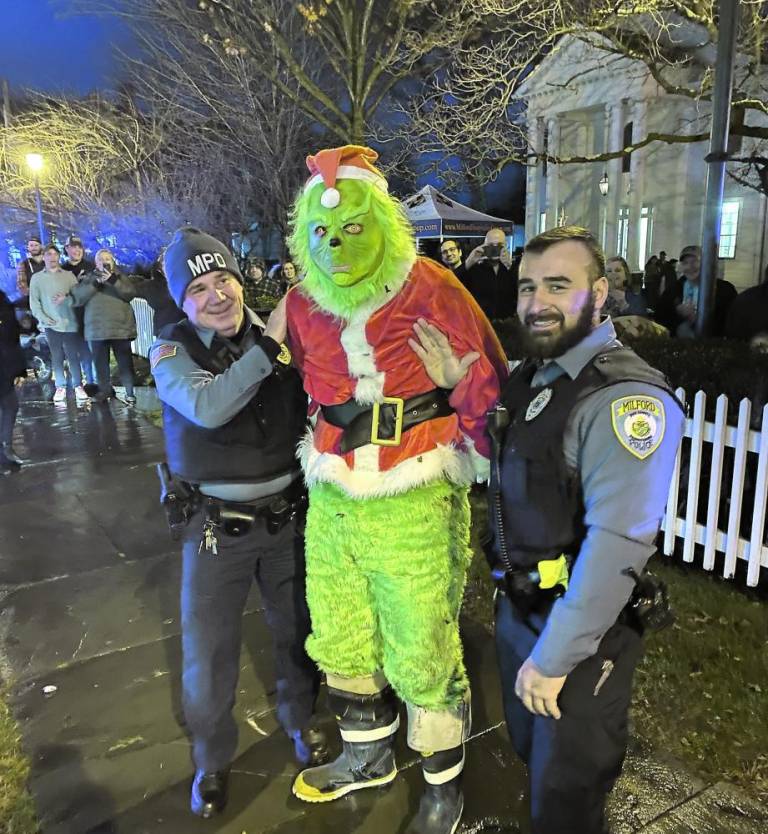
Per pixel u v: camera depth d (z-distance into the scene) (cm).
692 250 607
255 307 930
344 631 216
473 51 898
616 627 165
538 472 164
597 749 164
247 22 736
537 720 171
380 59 701
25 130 1681
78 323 883
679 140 752
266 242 1781
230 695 230
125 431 744
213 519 218
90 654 334
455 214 1286
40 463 638
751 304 484
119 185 1741
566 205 1950
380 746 234
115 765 261
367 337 199
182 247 213
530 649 175
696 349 430
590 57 1309
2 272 1894
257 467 218
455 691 217
